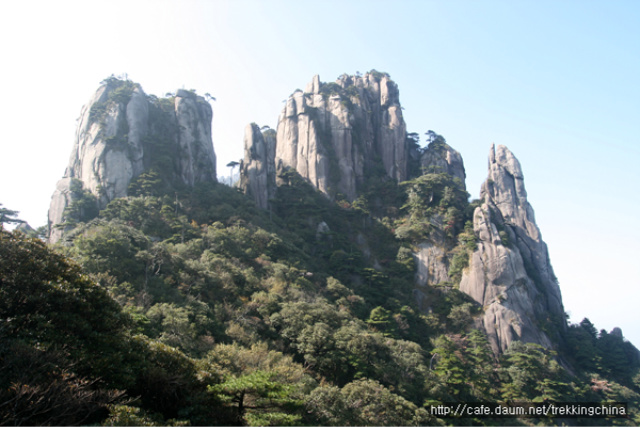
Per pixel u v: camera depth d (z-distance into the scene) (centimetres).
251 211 11169
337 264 10756
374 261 11956
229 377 3716
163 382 3144
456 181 13450
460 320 10075
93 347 3002
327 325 6756
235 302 6962
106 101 11831
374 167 14762
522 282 10944
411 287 11012
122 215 9056
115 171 10506
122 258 6700
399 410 5109
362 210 12750
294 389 4147
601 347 11150
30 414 2211
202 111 13688
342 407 4606
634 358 11138
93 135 11188
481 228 11556
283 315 6800
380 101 16488
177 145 12419
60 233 9700
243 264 8450
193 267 7281
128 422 2416
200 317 5788
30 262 3119
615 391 9219
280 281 8038
